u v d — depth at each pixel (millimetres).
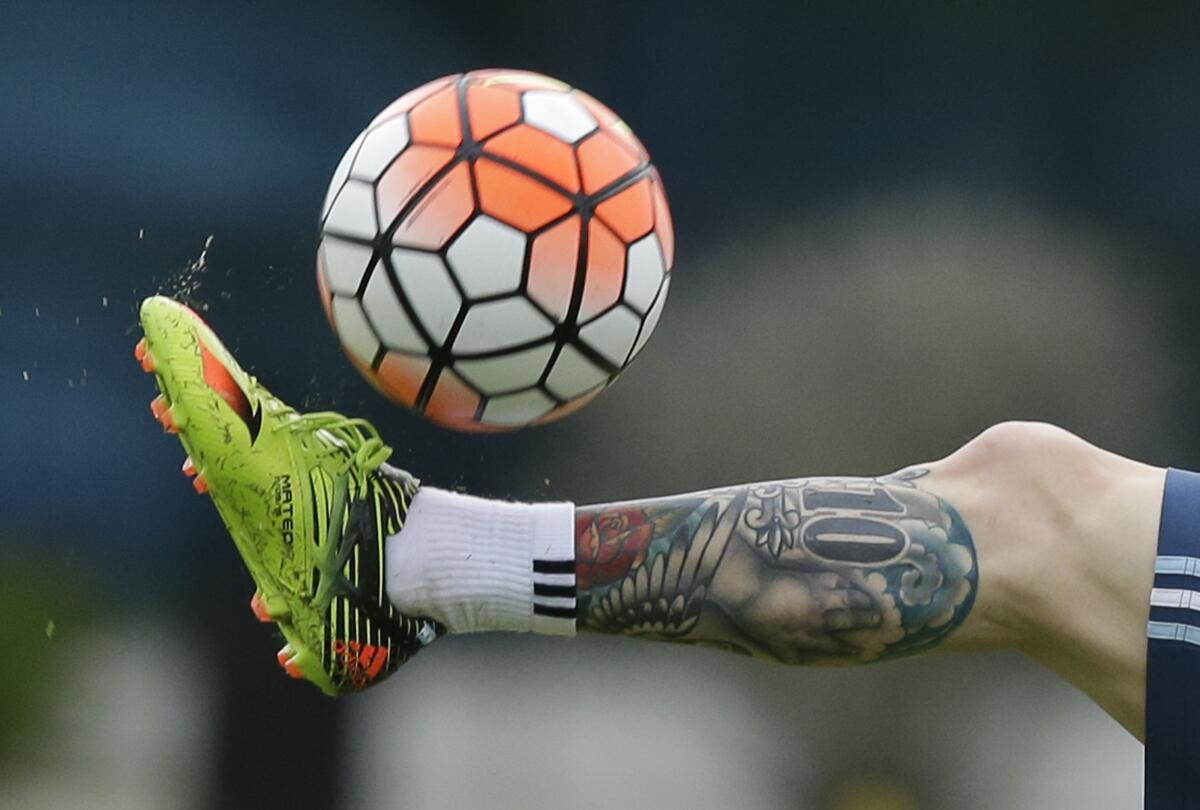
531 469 22562
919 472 10852
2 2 23297
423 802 23906
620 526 10625
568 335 9531
